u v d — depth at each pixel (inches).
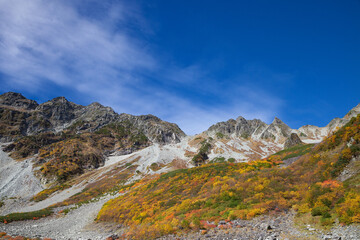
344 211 575.2
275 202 834.8
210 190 1251.2
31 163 5369.1
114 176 4525.1
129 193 2335.1
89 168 5708.7
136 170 4904.0
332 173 872.9
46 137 7204.7
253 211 791.7
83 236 1219.2
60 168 5128.0
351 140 958.4
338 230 537.3
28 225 1740.9
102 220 1605.6
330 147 1094.4
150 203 1489.9
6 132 7785.4
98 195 3110.2
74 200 2989.7
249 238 626.8
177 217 992.2
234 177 1381.6
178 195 1433.3
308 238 551.8
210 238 695.1
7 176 4635.8
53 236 1290.6
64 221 1835.6
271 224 686.5
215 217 856.3
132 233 1015.0
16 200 3427.7
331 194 698.8
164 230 856.3
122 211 1557.6
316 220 627.5
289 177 1067.3
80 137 7519.7
